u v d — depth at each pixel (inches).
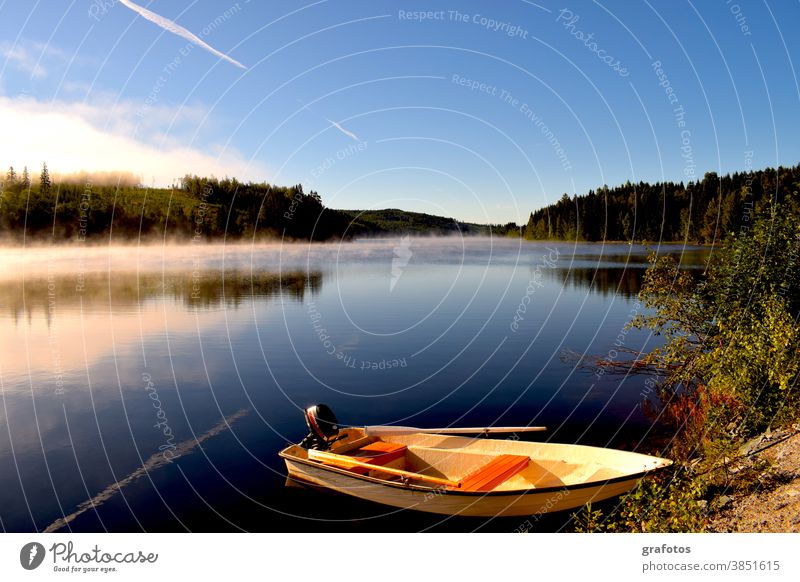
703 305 528.4
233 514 365.1
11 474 427.8
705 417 412.2
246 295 1498.5
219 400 620.1
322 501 383.9
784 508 271.1
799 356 376.2
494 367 754.2
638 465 350.0
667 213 3440.0
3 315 1176.8
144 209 3494.1
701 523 285.9
